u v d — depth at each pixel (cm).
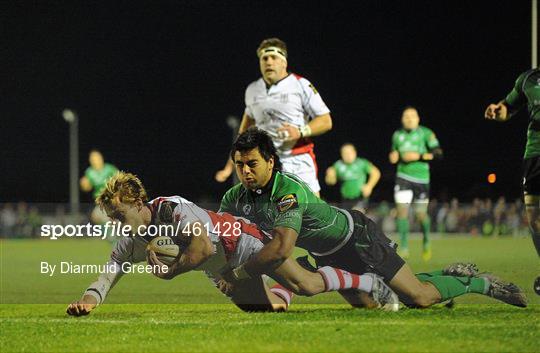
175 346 1720
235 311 2266
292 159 2902
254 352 1650
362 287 2252
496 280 2317
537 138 2550
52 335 1858
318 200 2255
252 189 2255
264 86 2967
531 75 2594
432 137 4900
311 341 1750
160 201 2236
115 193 2209
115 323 2022
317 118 2903
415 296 2261
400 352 1641
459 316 2111
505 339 1761
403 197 4919
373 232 2284
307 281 2208
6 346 1741
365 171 5409
